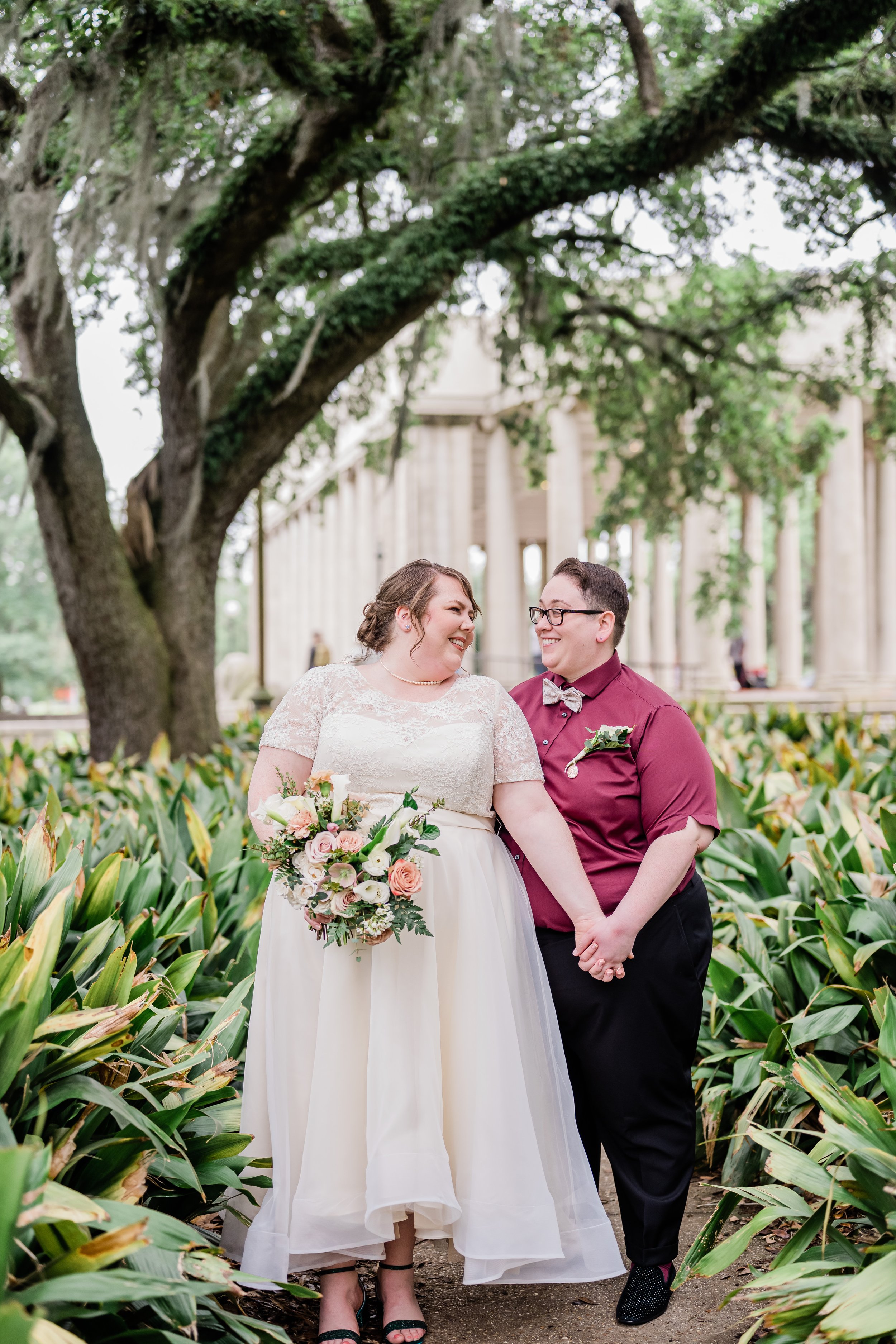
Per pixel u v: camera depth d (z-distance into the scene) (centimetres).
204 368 873
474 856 277
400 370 1102
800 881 409
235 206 766
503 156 866
